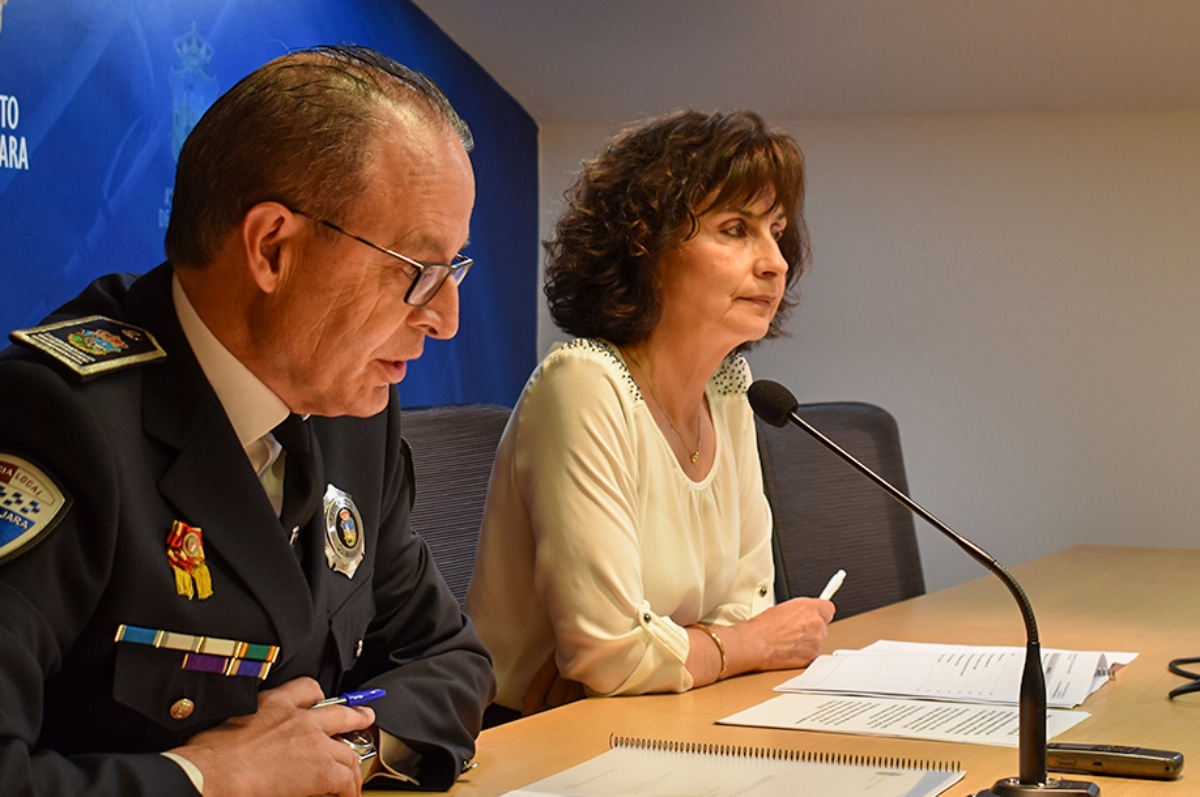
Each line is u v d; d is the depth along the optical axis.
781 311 2.30
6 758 0.94
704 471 2.02
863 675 1.73
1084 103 3.66
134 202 2.61
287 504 1.24
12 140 2.31
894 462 2.90
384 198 1.12
